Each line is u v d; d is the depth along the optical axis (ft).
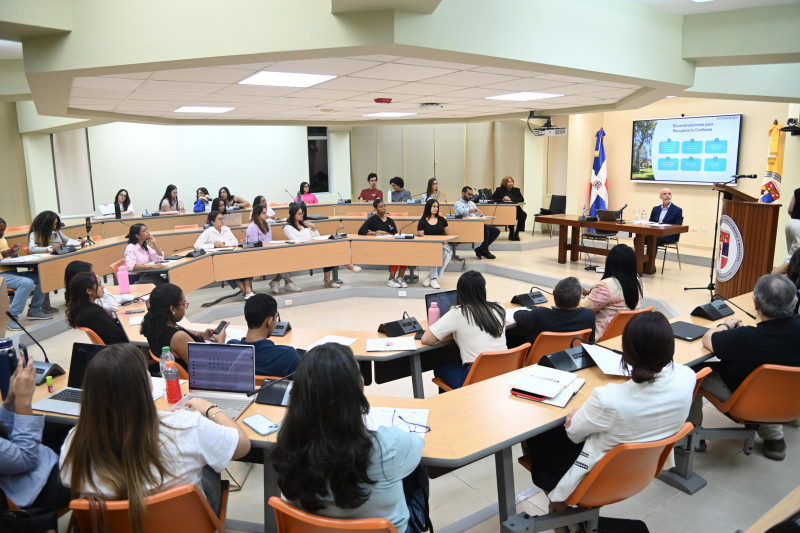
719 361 9.75
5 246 21.80
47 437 8.52
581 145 35.42
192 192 37.76
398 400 7.65
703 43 15.35
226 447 5.97
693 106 31.01
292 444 4.96
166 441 5.66
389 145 42.63
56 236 21.79
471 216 30.53
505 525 6.79
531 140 37.17
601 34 13.66
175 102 19.42
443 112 26.81
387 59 12.65
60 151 31.91
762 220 17.53
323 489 4.93
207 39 11.19
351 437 4.92
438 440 6.48
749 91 19.92
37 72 12.14
